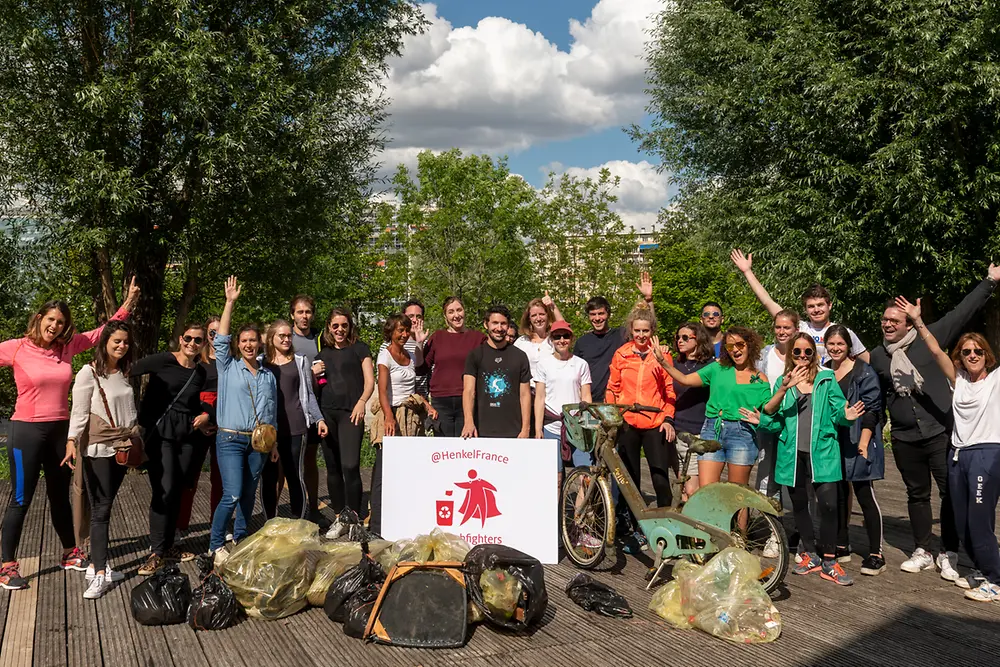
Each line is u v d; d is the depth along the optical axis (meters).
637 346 6.40
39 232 13.27
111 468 5.38
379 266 32.88
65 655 4.32
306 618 4.89
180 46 12.33
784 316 6.43
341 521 6.75
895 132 16.42
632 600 5.32
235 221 13.96
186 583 4.96
